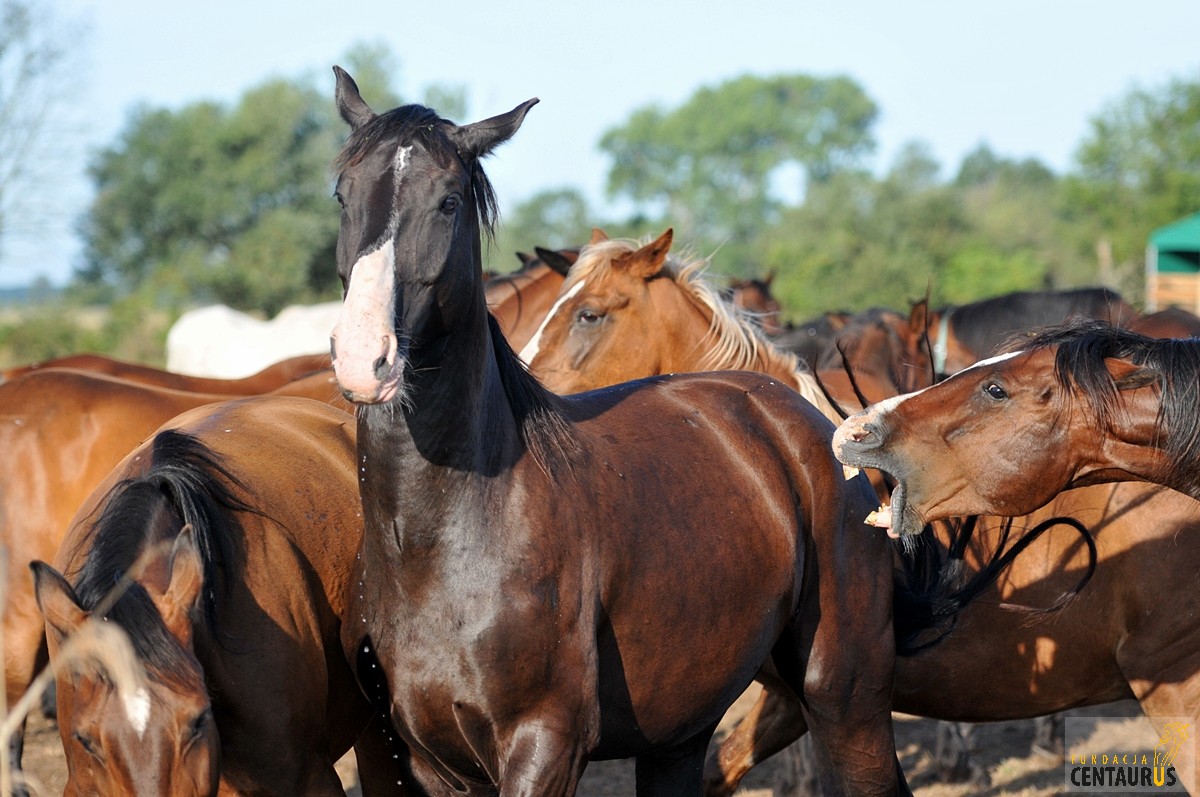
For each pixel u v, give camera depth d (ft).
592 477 17.71
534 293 42.11
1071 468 18.42
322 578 19.53
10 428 28.68
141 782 13.83
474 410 16.35
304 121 212.23
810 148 380.58
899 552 22.95
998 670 23.18
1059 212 259.80
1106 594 22.47
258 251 195.00
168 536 16.60
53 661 15.94
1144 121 185.98
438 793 18.49
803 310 167.94
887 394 30.37
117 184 205.87
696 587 18.15
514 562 16.38
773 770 34.71
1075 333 18.67
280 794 17.92
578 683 16.72
